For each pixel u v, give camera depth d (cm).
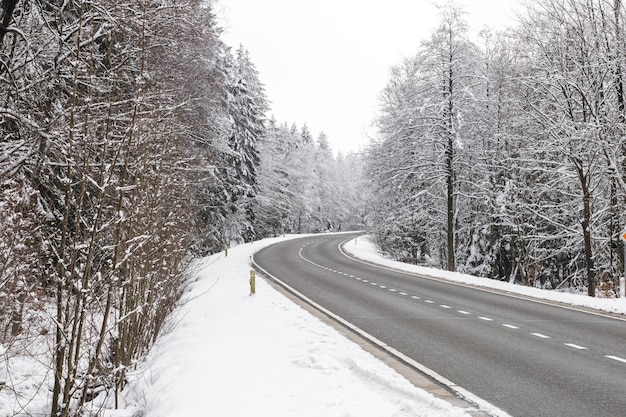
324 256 3566
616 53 1912
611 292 2103
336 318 1223
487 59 2952
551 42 2050
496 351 886
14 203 815
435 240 3703
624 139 1895
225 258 3347
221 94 2533
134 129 671
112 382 761
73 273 557
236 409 576
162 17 1234
